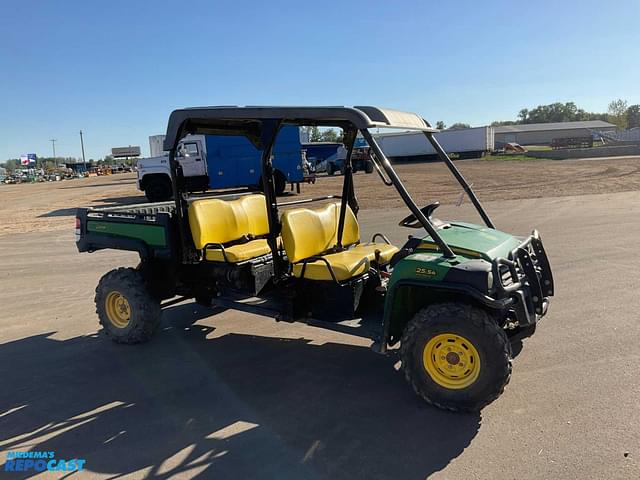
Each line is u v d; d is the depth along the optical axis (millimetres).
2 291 7195
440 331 3293
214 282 4820
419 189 19906
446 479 2689
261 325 5371
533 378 3762
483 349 3182
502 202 13852
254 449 3070
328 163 36094
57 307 6332
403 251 3766
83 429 3404
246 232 5348
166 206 5801
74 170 95250
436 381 3371
